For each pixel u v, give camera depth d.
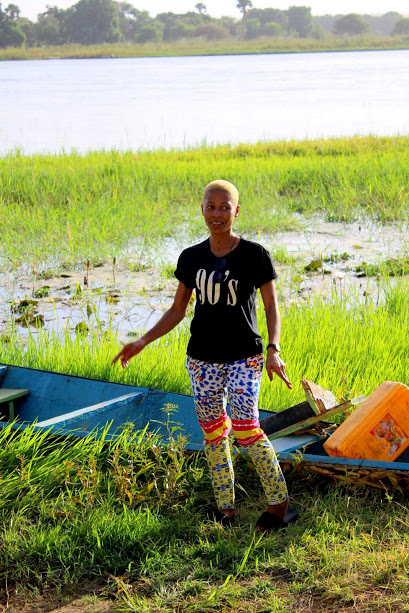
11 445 4.76
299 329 7.15
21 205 14.22
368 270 10.20
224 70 95.81
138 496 4.33
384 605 3.45
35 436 4.82
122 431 4.95
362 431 4.54
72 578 3.78
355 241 12.27
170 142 26.91
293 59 136.88
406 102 42.38
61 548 3.95
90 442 4.91
